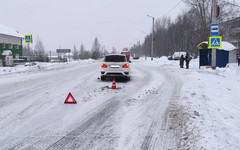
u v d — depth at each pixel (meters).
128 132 4.65
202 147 3.66
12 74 16.47
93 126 5.02
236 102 6.91
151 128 4.84
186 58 20.38
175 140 4.20
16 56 51.72
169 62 31.27
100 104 7.00
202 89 8.59
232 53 22.16
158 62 35.41
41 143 4.14
